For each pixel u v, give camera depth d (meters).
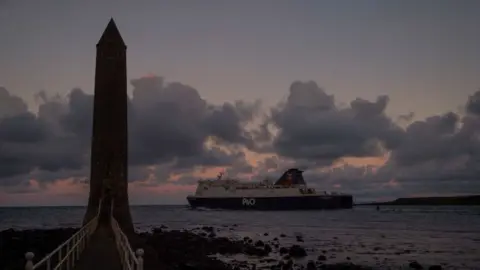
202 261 33.53
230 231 77.56
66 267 17.48
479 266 39.53
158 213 190.50
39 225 89.69
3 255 28.81
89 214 39.12
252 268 35.88
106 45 41.12
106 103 40.50
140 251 10.58
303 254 44.94
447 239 64.25
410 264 38.16
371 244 56.88
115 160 39.97
